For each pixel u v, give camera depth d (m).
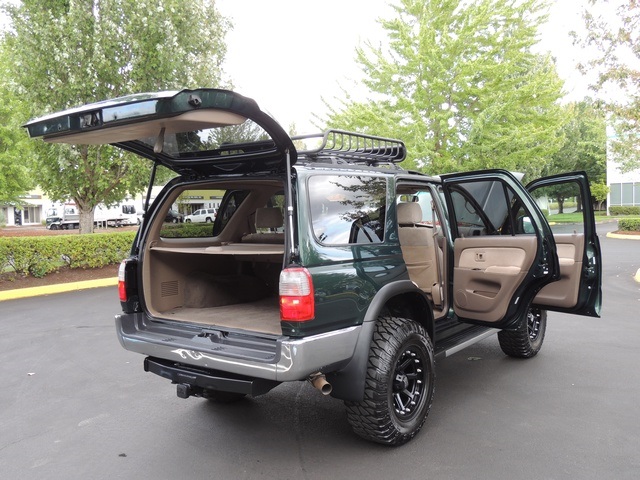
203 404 4.62
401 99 17.70
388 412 3.50
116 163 14.50
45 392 5.02
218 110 2.95
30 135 3.50
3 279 11.50
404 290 3.78
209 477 3.32
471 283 4.58
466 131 18.48
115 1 13.22
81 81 13.09
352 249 3.53
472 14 17.95
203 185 4.28
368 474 3.29
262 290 4.82
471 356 5.84
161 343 3.62
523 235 4.46
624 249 17.25
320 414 4.33
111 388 5.11
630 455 3.44
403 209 4.72
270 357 3.18
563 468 3.29
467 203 4.94
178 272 4.34
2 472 3.46
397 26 18.72
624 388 4.71
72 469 3.48
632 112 12.24
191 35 14.88
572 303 4.69
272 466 3.44
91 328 7.78
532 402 4.42
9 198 21.67
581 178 4.61
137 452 3.70
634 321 7.45
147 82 13.87
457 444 3.67
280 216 4.39
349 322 3.39
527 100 17.95
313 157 3.77
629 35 11.43
